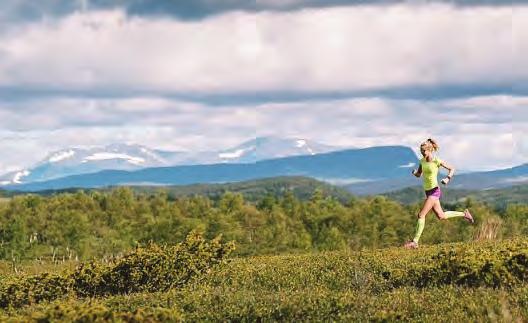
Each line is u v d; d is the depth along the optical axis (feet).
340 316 36.11
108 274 57.26
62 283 56.70
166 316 35.68
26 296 55.67
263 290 51.80
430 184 68.59
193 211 470.39
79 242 375.45
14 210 421.18
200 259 59.62
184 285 57.36
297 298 41.83
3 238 366.22
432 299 38.78
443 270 44.83
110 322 34.09
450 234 295.07
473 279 42.98
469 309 34.94
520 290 38.17
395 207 418.92
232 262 70.95
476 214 304.91
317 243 396.16
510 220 279.28
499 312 33.65
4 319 35.60
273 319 38.22
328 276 55.01
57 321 34.27
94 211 456.04
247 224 435.53
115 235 402.72
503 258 43.39
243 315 39.50
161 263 57.47
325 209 446.19
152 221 416.26
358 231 389.80
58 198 471.62
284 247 385.70
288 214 454.40
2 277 79.00
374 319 33.96
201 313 41.22
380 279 50.39
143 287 57.06
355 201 471.62
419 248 69.77
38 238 392.88
